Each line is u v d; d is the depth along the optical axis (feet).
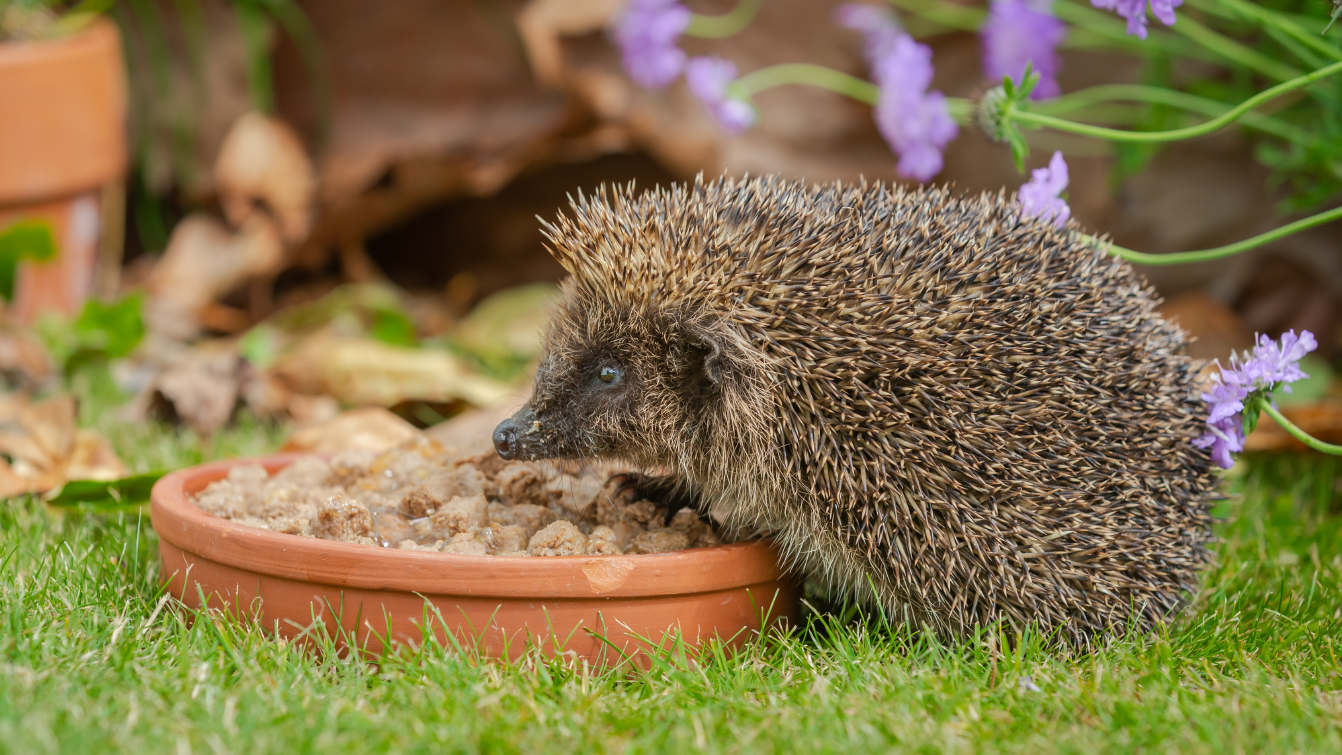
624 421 3.79
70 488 3.96
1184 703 3.56
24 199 4.80
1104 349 3.74
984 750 3.48
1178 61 4.97
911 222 3.75
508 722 3.50
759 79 5.36
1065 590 3.72
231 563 3.65
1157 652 3.66
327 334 4.88
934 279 3.71
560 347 3.80
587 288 3.79
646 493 3.88
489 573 3.60
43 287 4.88
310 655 3.64
